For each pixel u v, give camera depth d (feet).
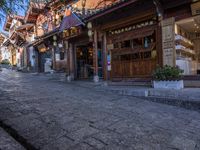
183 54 32.30
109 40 37.73
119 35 35.76
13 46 100.32
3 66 103.40
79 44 47.57
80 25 39.24
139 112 19.38
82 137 12.98
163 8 28.02
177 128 15.89
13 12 20.88
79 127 14.47
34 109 17.89
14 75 57.31
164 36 28.35
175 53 27.68
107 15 34.12
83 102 21.79
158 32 29.94
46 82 40.06
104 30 37.76
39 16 72.90
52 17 62.80
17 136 12.92
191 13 25.99
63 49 54.24
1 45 118.73
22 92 25.58
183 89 25.38
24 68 80.79
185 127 16.29
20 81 39.83
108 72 38.34
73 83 40.52
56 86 33.81
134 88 29.37
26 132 13.32
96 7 44.39
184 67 31.27
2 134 12.63
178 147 12.62
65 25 41.24
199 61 37.14
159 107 22.00
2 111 16.98
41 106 18.97
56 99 22.36
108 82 36.78
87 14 37.11
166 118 18.17
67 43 49.32
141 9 30.48
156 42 30.27
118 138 13.20
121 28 35.42
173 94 23.68
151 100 25.14
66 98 23.29
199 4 24.75
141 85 32.27
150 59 31.32
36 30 75.51
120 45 35.94
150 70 31.35
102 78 40.34
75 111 18.06
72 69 49.06
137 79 33.17
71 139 12.66
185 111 21.08
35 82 38.99
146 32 31.55
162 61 29.07
